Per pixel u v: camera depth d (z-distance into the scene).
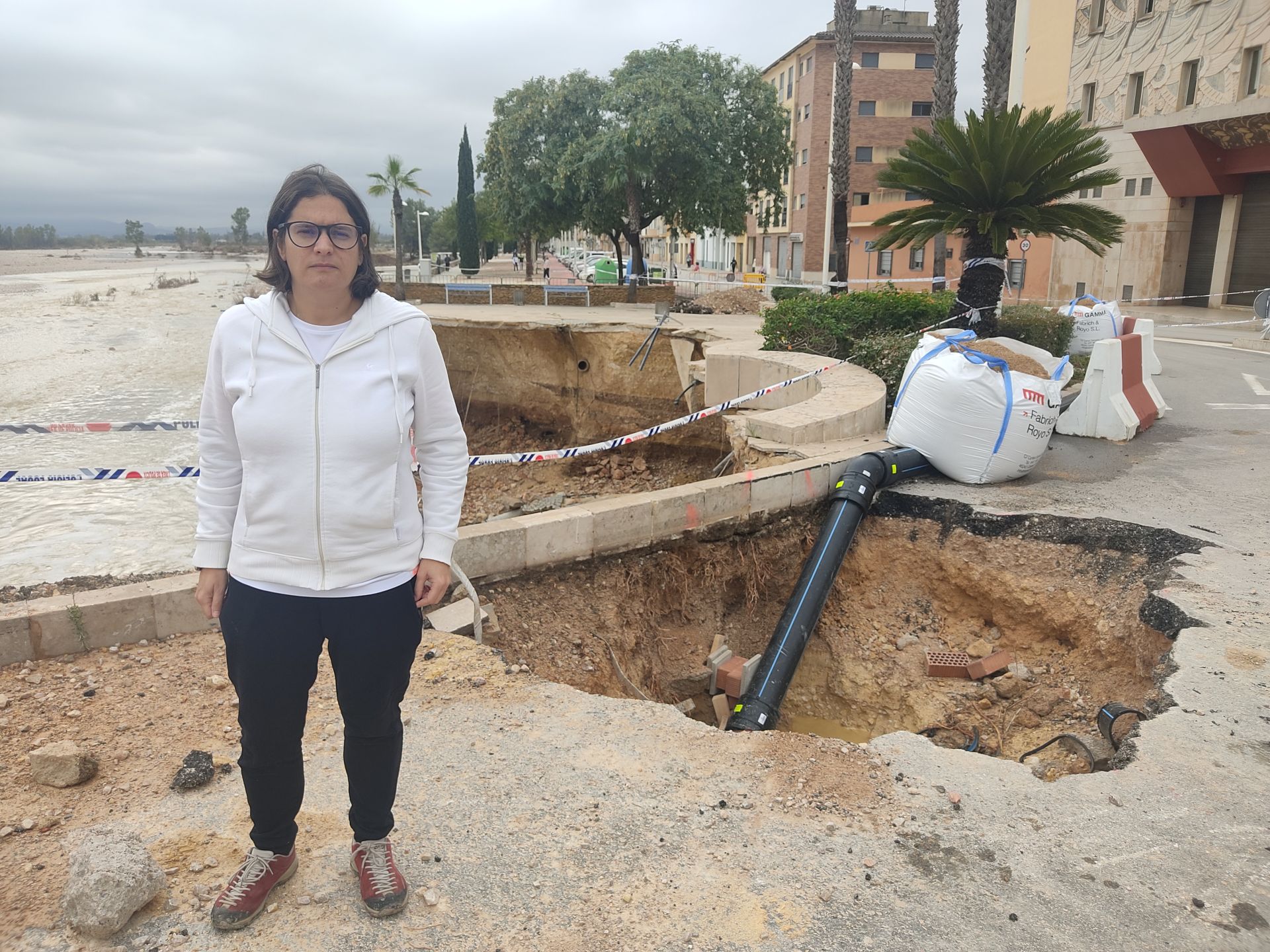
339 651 2.34
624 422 19.33
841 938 2.60
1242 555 5.87
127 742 3.62
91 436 16.00
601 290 26.52
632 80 27.12
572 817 3.18
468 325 20.80
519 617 5.81
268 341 2.23
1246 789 3.41
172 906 2.66
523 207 30.05
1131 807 3.29
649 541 6.68
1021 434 7.42
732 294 23.59
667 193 28.06
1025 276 30.88
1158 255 25.81
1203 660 4.46
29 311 42.44
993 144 10.65
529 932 2.60
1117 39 25.41
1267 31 20.62
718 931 2.62
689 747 3.68
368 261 2.32
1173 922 2.71
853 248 44.62
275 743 2.42
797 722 6.95
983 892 2.82
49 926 2.57
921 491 7.51
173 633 4.59
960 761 3.62
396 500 2.35
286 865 2.69
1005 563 6.68
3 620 4.20
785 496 7.37
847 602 7.25
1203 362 14.82
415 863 2.90
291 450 2.21
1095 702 5.62
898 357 11.06
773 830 3.12
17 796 3.23
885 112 45.62
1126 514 6.70
